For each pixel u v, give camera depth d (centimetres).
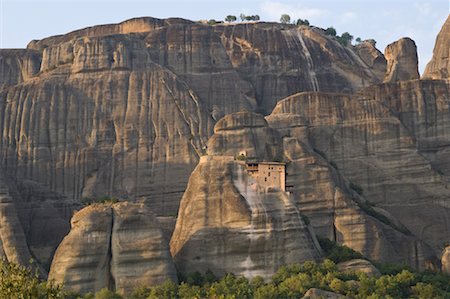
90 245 18488
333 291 18262
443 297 18950
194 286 18150
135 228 18812
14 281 9788
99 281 18462
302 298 17600
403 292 19200
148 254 18638
